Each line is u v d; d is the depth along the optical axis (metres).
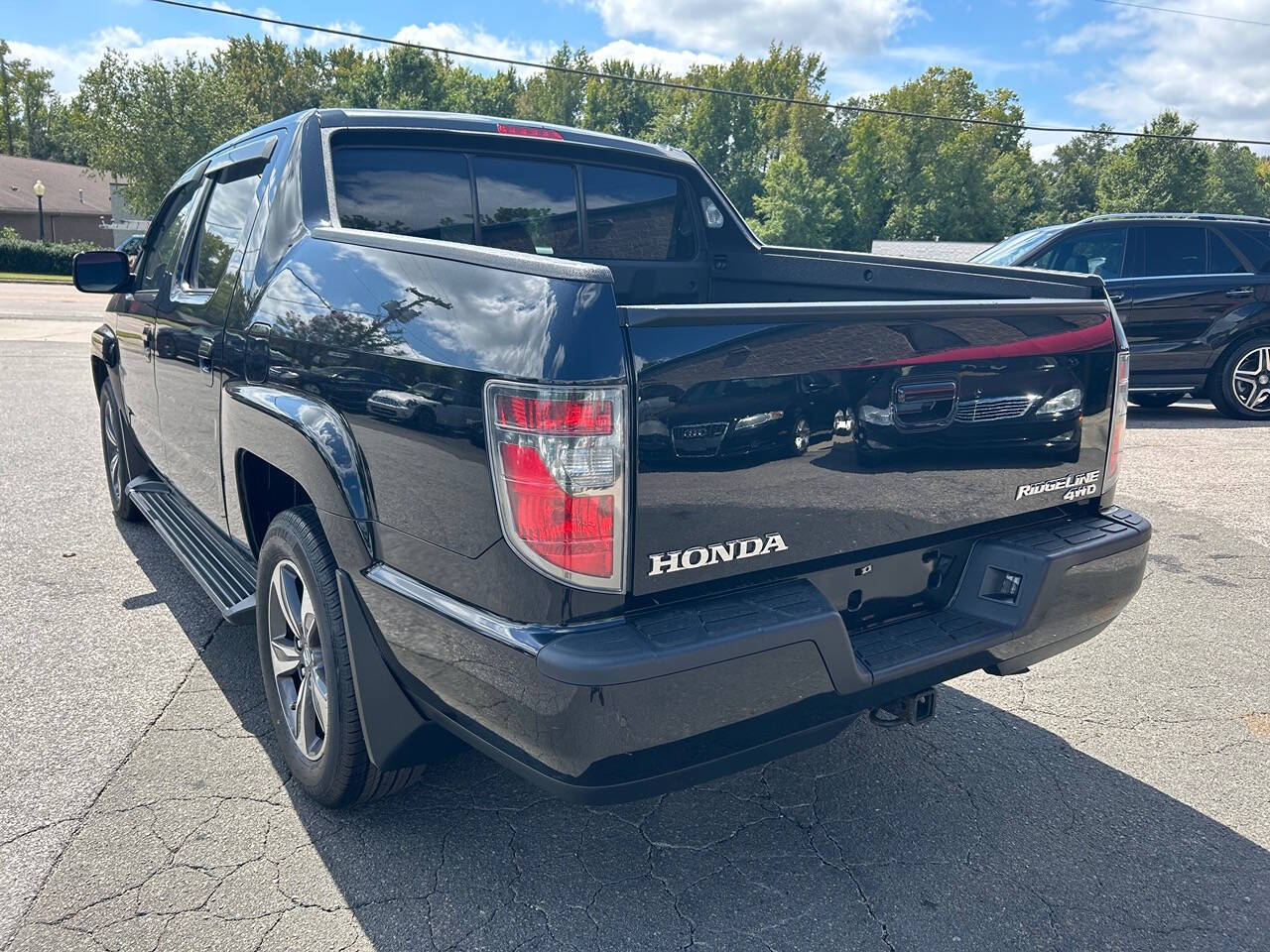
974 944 2.36
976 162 81.75
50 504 6.04
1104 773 3.19
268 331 2.87
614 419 1.92
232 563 3.65
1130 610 4.67
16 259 44.00
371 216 3.38
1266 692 3.80
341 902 2.44
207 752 3.16
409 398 2.22
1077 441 2.82
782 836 2.79
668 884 2.56
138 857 2.60
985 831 2.84
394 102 83.81
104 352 5.11
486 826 2.79
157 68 48.09
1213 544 5.64
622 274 4.18
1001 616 2.63
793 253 4.25
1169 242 9.30
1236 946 2.37
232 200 3.61
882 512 2.42
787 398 2.17
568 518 1.93
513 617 2.03
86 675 3.70
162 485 4.85
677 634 2.00
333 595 2.57
